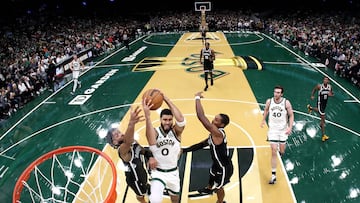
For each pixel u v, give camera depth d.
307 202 6.15
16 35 24.78
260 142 8.49
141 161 5.14
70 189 6.75
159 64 17.86
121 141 4.81
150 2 39.03
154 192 4.77
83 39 23.53
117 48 24.20
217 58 18.91
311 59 18.09
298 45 21.64
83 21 33.59
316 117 10.00
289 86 13.20
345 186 6.64
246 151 8.05
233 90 12.76
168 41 26.73
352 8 35.88
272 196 6.32
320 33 24.08
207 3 33.66
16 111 11.72
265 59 18.25
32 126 10.29
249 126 9.46
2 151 8.77
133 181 5.11
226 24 32.94
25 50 20.08
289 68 16.14
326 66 16.42
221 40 26.34
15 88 12.16
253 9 38.72
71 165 7.73
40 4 34.22
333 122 9.66
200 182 6.77
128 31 29.14
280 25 29.11
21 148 8.88
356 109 10.66
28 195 6.65
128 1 38.59
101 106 11.64
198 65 17.16
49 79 14.89
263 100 11.56
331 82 13.65
